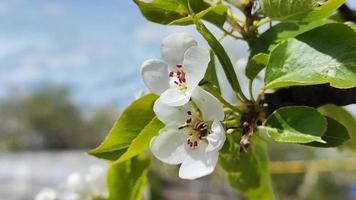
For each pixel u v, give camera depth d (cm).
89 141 536
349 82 25
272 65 27
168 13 29
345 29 26
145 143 29
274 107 28
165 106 27
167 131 27
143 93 33
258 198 37
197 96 27
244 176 37
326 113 38
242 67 35
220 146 25
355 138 39
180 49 27
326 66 26
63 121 547
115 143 30
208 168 26
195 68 26
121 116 30
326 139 27
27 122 555
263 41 30
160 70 27
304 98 29
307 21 29
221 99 27
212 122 27
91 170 49
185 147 27
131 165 36
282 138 25
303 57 27
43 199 52
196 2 30
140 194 37
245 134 27
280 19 29
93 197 48
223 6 29
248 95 31
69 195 49
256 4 31
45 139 554
